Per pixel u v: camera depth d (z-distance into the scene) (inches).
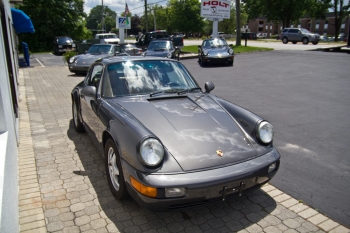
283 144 195.6
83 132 218.8
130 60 170.6
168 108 140.2
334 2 2311.8
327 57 700.7
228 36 2556.6
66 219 118.8
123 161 114.8
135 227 114.7
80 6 1517.0
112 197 134.4
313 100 315.3
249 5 2340.1
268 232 112.3
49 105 306.5
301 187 143.3
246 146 122.7
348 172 158.1
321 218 120.2
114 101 146.3
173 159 109.9
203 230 113.4
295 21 2299.5
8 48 249.6
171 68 173.5
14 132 173.0
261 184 121.4
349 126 230.1
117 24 939.3
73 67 532.1
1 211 78.4
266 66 590.6
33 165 165.6
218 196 109.7
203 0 845.2
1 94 130.0
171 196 104.0
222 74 510.6
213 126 129.6
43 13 1362.0
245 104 302.5
